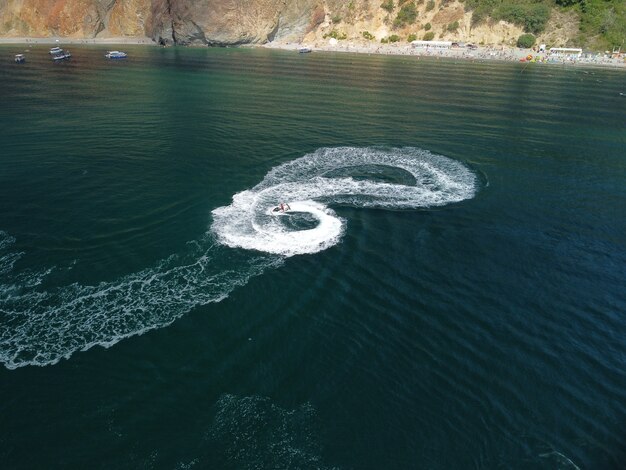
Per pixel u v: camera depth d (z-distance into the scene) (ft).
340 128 204.23
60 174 146.51
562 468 65.05
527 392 76.64
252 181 146.61
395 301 95.81
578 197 143.74
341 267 105.40
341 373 78.84
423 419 71.31
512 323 91.35
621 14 468.75
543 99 276.62
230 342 84.38
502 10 488.85
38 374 77.00
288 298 95.30
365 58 456.86
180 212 125.70
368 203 135.03
